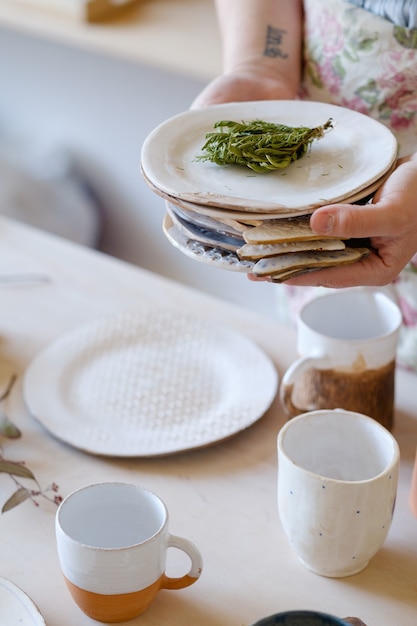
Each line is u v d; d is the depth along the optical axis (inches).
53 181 96.7
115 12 78.4
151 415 45.4
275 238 36.9
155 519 37.3
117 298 53.5
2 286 54.3
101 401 46.1
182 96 86.7
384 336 42.6
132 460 43.4
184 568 38.8
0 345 49.9
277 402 46.4
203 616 37.3
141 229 100.0
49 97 98.8
